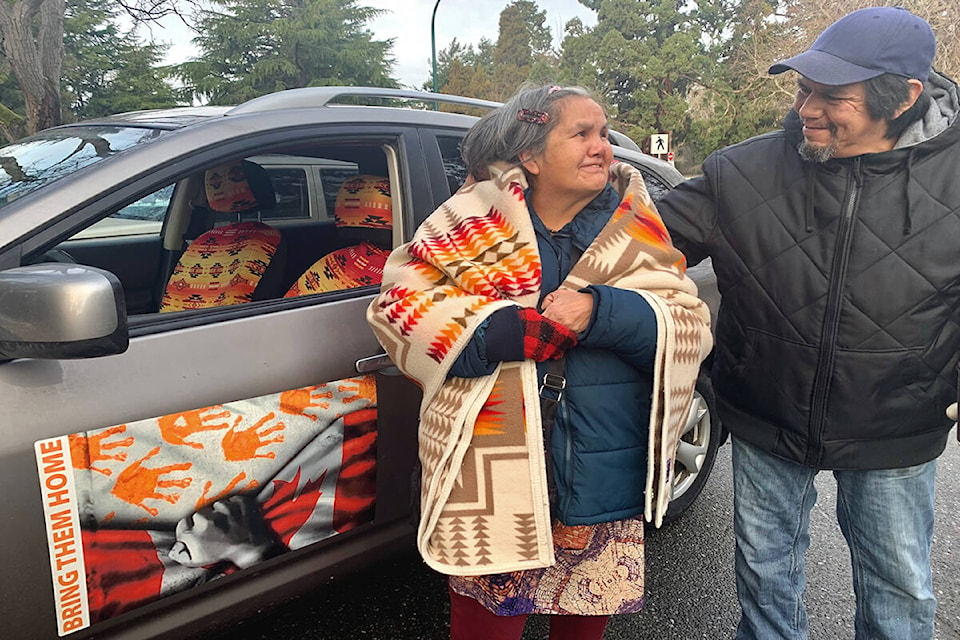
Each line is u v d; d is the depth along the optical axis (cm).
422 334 132
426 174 211
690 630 224
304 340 175
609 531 151
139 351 152
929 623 164
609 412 138
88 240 228
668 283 142
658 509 141
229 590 169
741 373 167
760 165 157
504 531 134
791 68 140
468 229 140
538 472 133
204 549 160
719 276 169
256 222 232
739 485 180
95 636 151
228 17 2875
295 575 179
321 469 177
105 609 149
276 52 2936
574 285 137
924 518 160
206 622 166
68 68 2641
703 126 3338
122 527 148
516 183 141
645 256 141
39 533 138
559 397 135
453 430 132
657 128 3453
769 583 180
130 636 155
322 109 199
